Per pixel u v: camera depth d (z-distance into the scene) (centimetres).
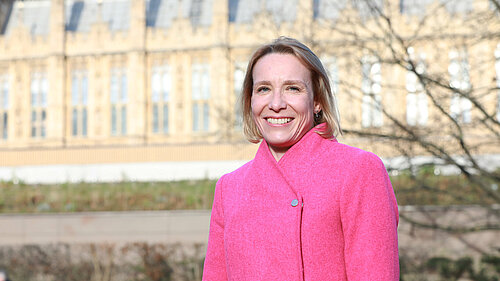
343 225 166
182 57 4056
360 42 1036
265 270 166
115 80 4150
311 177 172
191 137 3997
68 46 4166
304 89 179
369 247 162
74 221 2039
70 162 3688
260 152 186
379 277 160
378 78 1132
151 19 4684
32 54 4194
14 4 5075
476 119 1010
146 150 3634
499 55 1016
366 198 166
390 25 973
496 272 1628
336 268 164
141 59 4062
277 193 173
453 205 1689
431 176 1805
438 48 1066
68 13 4819
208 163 3553
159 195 2655
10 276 1889
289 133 178
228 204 186
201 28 4041
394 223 169
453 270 1655
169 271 1828
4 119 4238
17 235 2030
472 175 1045
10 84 4219
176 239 2008
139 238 2017
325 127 184
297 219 165
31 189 2967
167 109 4078
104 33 4141
